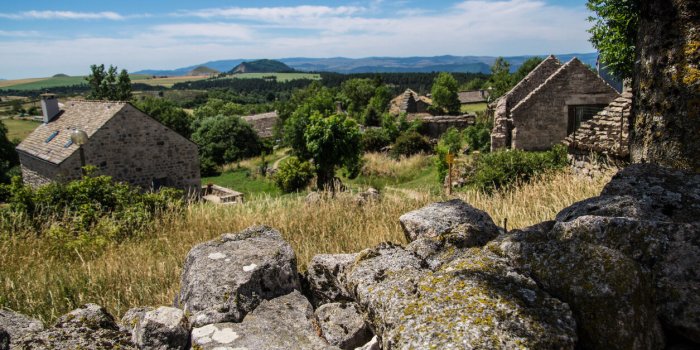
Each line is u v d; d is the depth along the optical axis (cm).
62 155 2402
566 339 183
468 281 218
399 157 3191
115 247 793
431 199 926
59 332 277
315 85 8612
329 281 351
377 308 237
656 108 396
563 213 304
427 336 189
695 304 203
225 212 971
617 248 231
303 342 265
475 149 2998
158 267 610
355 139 2330
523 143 2367
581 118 2312
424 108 7119
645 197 288
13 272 648
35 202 984
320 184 2364
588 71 2289
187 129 6059
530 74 2597
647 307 204
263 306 302
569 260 220
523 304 198
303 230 773
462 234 314
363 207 891
